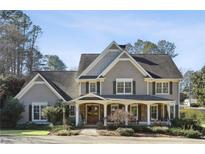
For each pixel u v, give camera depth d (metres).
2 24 70.81
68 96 46.78
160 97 45.91
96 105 45.50
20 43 72.44
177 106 46.16
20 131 40.16
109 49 46.72
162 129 38.50
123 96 44.88
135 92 45.53
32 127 43.03
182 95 92.62
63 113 42.53
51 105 45.28
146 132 38.75
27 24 76.25
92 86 46.00
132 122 43.12
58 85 48.12
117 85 45.62
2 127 43.44
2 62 69.62
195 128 41.16
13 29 70.44
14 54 72.00
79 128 41.34
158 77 45.94
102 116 45.19
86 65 47.88
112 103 43.91
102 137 35.03
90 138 33.81
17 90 49.50
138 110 45.38
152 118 45.41
